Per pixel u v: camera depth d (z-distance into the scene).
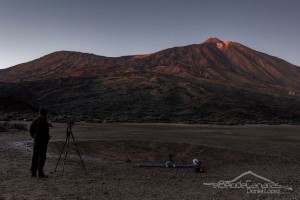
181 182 10.99
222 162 15.66
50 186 9.76
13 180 10.39
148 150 20.17
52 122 45.19
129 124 46.16
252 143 23.44
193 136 28.03
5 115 53.50
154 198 8.80
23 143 19.48
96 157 16.78
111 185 10.20
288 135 31.38
